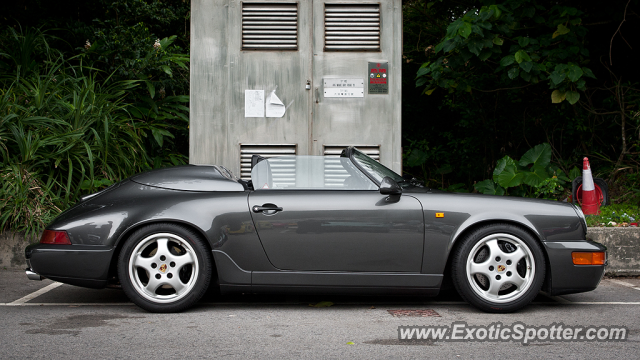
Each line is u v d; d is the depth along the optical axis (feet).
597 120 29.84
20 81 22.67
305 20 20.52
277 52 20.53
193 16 20.45
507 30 22.58
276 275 12.26
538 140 31.09
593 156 29.27
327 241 12.23
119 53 25.48
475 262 12.47
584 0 26.12
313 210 12.28
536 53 23.02
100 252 12.05
